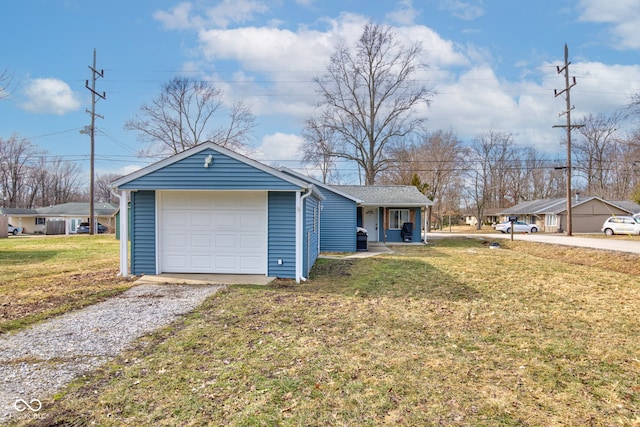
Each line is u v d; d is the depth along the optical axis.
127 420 2.69
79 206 41.22
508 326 5.09
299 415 2.76
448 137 38.25
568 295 7.09
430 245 19.64
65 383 3.27
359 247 16.89
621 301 6.61
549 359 3.91
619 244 16.45
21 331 4.69
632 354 4.07
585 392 3.17
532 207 37.34
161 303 6.18
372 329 4.88
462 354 4.03
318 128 31.53
